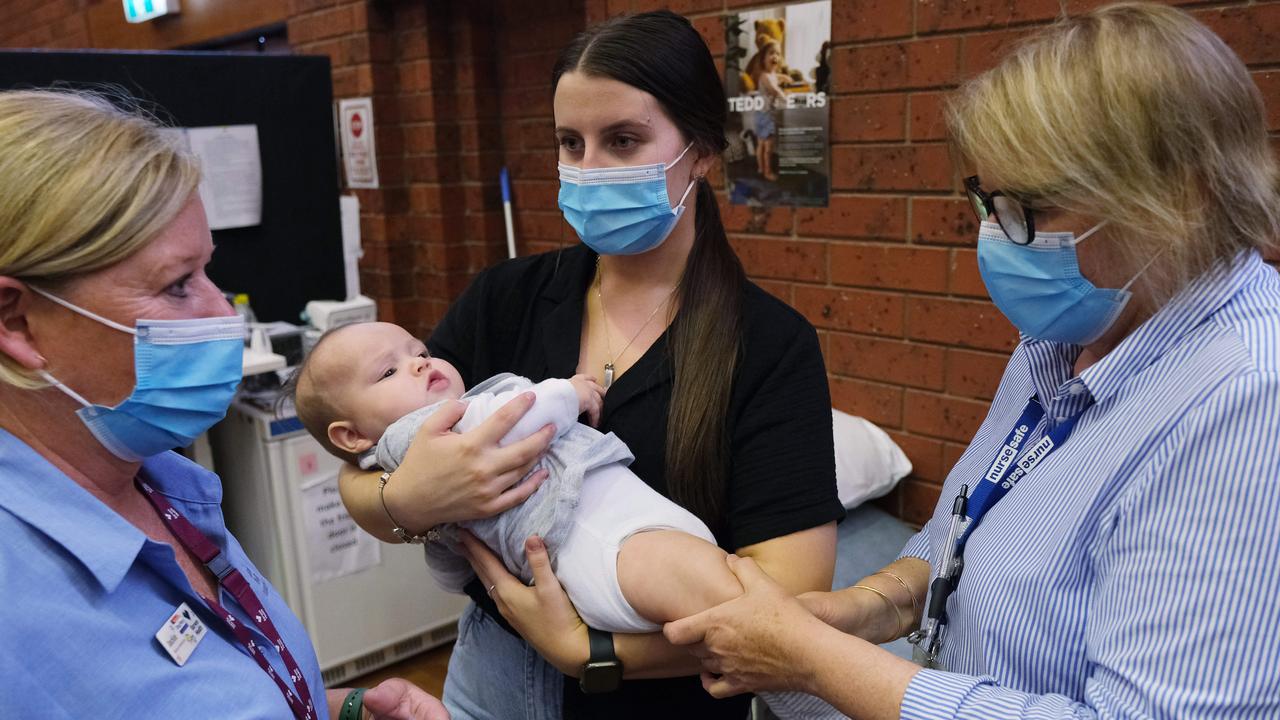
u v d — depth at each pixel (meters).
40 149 0.74
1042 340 0.98
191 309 0.85
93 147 0.76
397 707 1.17
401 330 1.42
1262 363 0.74
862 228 2.46
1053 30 0.89
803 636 0.95
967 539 1.05
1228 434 0.74
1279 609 0.71
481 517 1.14
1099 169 0.80
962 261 2.27
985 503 1.04
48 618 0.73
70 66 2.57
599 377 1.32
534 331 1.40
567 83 1.21
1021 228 0.88
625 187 1.21
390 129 3.96
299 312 3.17
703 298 1.22
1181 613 0.75
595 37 1.21
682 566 1.07
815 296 2.62
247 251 3.02
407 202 4.05
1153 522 0.78
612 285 1.34
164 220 0.79
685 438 1.17
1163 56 0.79
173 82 2.76
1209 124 0.78
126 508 0.90
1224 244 0.81
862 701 0.90
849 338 2.56
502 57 3.74
